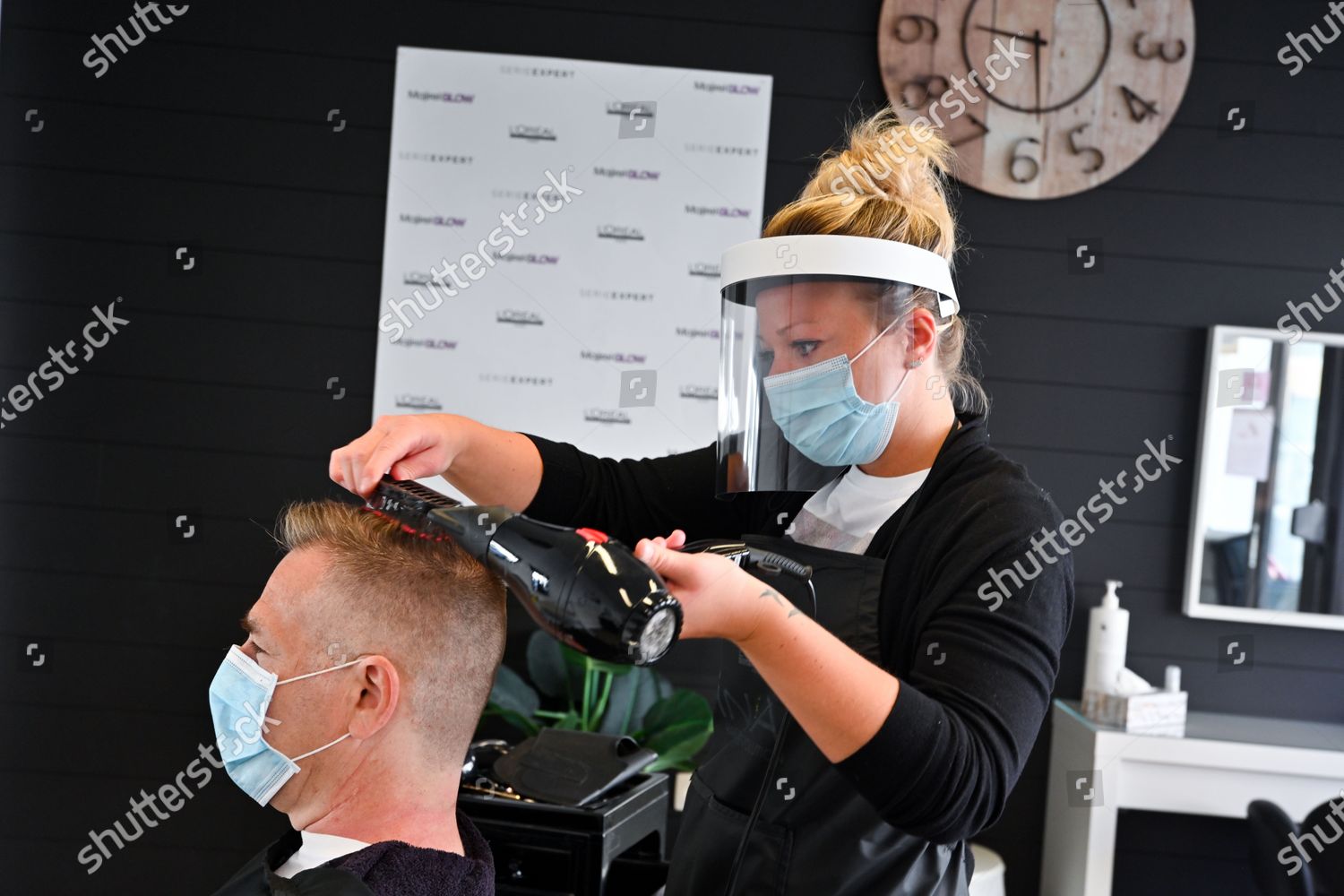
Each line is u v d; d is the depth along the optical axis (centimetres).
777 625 93
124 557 299
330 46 299
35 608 298
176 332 300
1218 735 266
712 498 151
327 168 300
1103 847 260
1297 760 256
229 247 299
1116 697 272
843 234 121
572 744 189
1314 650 297
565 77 296
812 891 122
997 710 102
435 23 298
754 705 130
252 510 300
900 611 122
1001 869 265
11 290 298
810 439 123
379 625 114
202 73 299
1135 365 300
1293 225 299
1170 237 299
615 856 180
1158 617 300
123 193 299
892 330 118
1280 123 299
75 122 299
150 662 299
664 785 202
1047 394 300
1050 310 299
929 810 96
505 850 175
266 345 300
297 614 116
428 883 110
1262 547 294
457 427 134
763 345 123
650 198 297
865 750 94
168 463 299
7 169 298
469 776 186
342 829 117
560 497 147
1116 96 294
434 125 297
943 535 117
